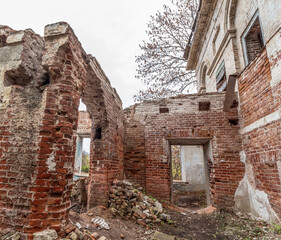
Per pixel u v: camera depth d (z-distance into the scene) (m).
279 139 3.44
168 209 4.82
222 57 6.45
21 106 2.68
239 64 5.33
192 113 5.56
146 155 5.53
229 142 5.12
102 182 4.09
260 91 4.07
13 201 2.34
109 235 2.95
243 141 4.95
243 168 4.88
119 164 5.18
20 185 2.36
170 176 5.57
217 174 5.01
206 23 8.20
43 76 2.81
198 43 9.41
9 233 2.21
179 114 5.64
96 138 4.43
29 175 2.37
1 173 2.46
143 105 6.01
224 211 4.66
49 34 2.79
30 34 2.89
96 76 3.82
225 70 6.13
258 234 3.36
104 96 4.23
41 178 2.33
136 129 5.91
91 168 4.58
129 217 3.78
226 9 5.99
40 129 2.47
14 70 2.69
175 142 6.04
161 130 5.64
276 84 3.48
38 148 2.41
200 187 9.87
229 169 4.95
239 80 5.10
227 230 3.64
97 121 4.45
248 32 4.92
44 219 2.26
